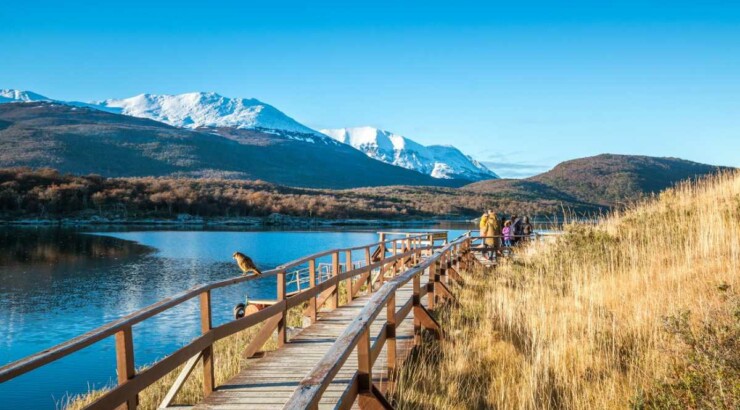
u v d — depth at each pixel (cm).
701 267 1016
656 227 1372
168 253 6378
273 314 810
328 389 659
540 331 891
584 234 1518
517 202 18750
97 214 13725
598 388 694
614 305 983
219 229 12069
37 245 7131
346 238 9100
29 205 13212
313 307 1030
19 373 344
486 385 749
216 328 654
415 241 2247
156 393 979
